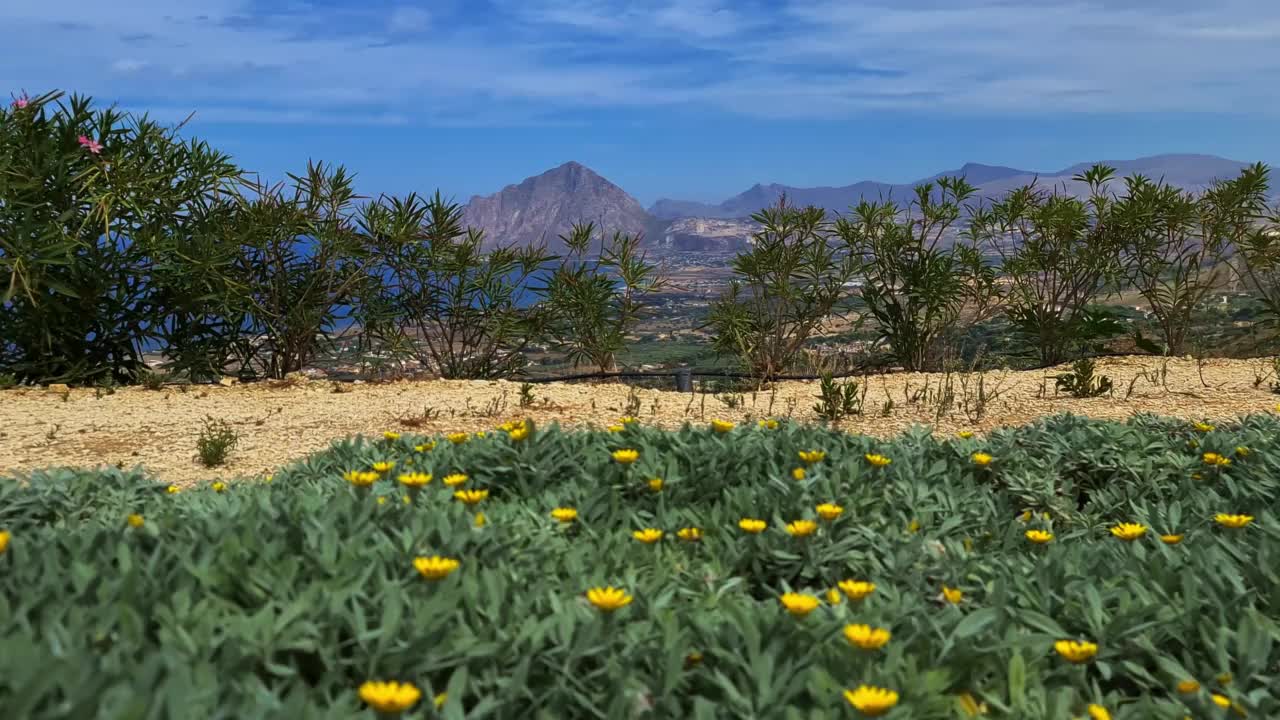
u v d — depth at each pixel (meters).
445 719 1.70
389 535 2.70
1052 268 10.76
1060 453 4.50
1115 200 10.45
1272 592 2.46
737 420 6.60
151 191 9.14
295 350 9.91
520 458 3.78
